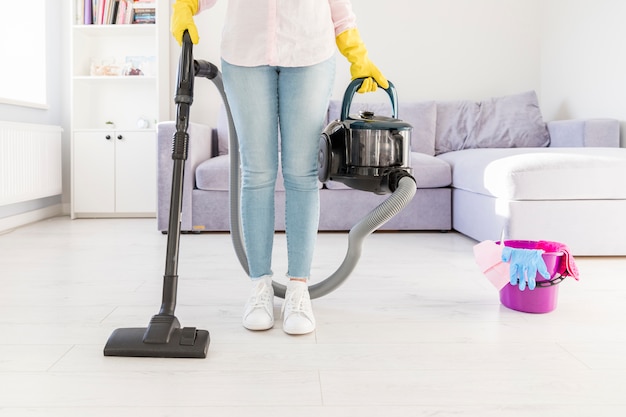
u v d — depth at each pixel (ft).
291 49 3.90
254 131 4.06
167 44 11.82
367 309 4.76
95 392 3.01
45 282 5.66
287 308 4.19
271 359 3.54
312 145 4.12
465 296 5.24
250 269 4.40
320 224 9.42
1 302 4.87
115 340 3.60
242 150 4.17
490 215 7.49
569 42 11.16
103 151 11.27
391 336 4.03
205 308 4.76
